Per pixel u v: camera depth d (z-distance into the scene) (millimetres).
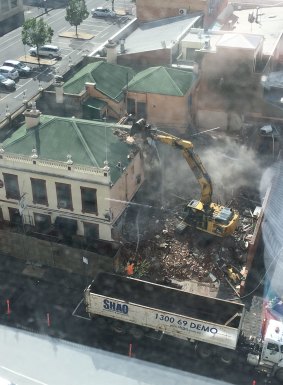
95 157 43156
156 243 45312
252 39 59125
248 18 79062
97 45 92875
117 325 38531
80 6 94250
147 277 42906
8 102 72750
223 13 78625
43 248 43906
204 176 43594
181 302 39156
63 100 53438
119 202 44438
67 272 44344
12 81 76375
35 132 45094
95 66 56969
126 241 44906
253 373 36406
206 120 62312
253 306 41219
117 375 36406
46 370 36781
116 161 43969
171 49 61219
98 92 54219
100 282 39688
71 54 88812
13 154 42875
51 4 113875
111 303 37344
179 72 58094
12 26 102125
